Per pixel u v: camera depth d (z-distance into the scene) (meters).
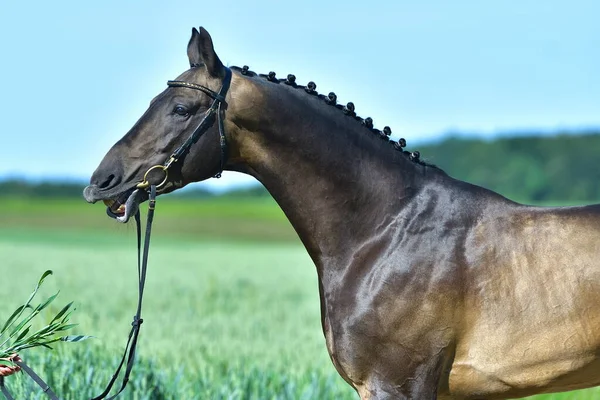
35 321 13.95
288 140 7.80
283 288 32.69
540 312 7.33
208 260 48.88
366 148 7.93
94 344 13.61
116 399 11.47
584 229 7.48
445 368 7.55
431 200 7.79
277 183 7.90
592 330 7.26
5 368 8.20
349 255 7.82
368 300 7.61
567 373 7.38
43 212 110.25
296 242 81.56
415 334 7.47
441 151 136.50
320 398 13.48
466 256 7.52
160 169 7.70
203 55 7.68
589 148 126.06
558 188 119.31
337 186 7.84
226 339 18.17
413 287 7.50
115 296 25.17
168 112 7.71
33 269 33.25
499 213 7.70
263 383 13.45
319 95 8.02
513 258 7.47
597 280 7.27
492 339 7.41
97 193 7.66
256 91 7.75
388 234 7.73
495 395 7.61
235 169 8.07
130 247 60.03
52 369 11.54
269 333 19.69
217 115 7.73
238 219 107.31
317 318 23.11
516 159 127.75
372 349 7.59
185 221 103.88
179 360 14.58
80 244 63.47
